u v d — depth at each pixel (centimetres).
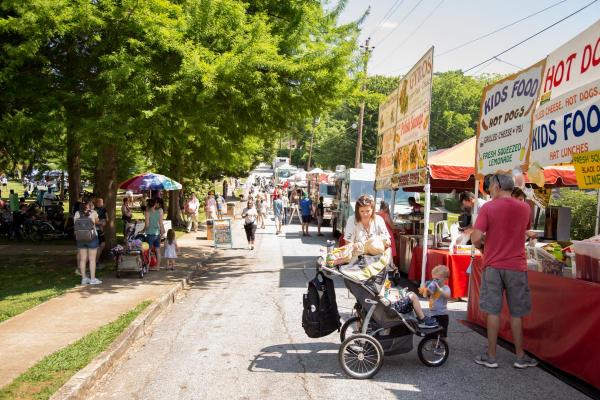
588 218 1599
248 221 1777
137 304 866
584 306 523
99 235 1318
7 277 1151
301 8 1332
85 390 498
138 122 1054
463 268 938
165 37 1056
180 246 1839
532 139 652
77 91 1160
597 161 516
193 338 704
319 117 1370
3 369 544
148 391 511
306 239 2150
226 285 1134
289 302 944
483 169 794
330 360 603
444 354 588
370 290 549
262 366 583
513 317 570
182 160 2162
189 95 1085
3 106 1105
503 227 564
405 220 1400
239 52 1112
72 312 813
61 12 994
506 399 486
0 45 1059
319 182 3244
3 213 1917
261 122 1284
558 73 599
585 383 524
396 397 491
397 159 1196
